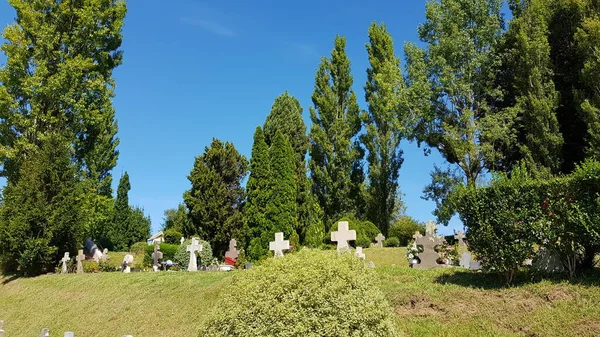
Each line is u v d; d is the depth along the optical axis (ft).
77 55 97.76
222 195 107.65
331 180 128.57
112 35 106.32
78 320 49.96
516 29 93.71
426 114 101.96
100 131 108.37
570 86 89.45
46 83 93.97
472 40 100.58
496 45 100.32
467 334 29.91
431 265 55.67
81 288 61.05
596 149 73.61
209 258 83.46
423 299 35.88
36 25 94.43
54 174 83.87
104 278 63.26
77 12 98.17
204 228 105.29
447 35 102.01
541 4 90.74
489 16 99.91
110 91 104.12
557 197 34.76
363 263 26.73
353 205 128.16
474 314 32.40
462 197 38.91
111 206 111.04
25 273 80.53
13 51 92.32
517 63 93.86
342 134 131.34
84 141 105.50
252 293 23.45
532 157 84.17
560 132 87.15
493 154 93.40
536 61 87.10
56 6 98.02
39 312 56.59
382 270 48.62
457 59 101.50
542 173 79.97
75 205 84.84
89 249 108.88
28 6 94.99
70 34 100.07
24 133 93.50
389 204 128.47
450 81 98.99
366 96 136.46
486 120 94.27
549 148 82.69
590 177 33.40
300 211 105.60
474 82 100.58
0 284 78.95
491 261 36.17
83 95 99.25
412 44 106.83
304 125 129.70
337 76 137.69
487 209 36.65
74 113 98.07
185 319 43.19
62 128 97.14
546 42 86.38
